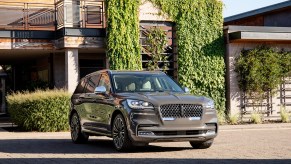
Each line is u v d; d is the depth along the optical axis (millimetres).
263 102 23500
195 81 23062
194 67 23078
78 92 13867
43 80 26406
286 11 28438
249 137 14922
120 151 11172
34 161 9664
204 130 10977
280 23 28891
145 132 10586
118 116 11164
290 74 23797
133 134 10633
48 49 22047
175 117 10703
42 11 24281
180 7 23094
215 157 9938
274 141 13445
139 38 22469
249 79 23000
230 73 23141
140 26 22688
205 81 23109
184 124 10711
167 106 10688
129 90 11867
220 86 23219
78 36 21406
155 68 22703
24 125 18266
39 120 17953
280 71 23453
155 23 22969
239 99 23219
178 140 10758
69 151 11422
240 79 23203
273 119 23438
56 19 23141
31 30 21672
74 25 22656
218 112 23031
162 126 10594
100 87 11727
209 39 23312
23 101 18172
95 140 14586
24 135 16578
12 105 19141
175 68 23219
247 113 23234
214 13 23438
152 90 12016
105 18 22000
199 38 23203
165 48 23203
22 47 21500
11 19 23859
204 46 23219
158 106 10625
